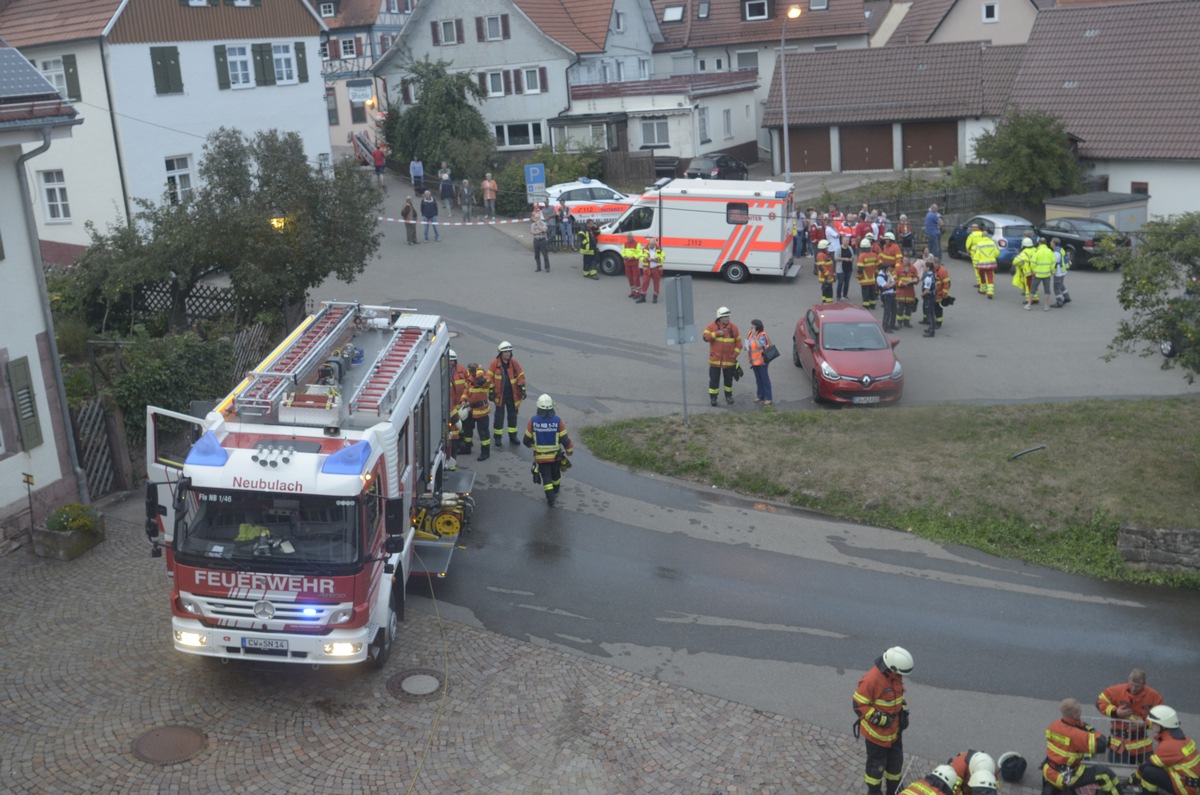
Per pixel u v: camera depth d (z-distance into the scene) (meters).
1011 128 38.66
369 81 53.62
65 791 9.41
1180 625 13.17
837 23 55.72
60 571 13.70
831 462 17.39
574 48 47.66
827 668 12.03
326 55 59.03
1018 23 54.16
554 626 12.79
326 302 15.68
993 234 31.86
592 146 43.75
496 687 11.44
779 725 10.95
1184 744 9.55
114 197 30.34
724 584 13.97
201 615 10.55
